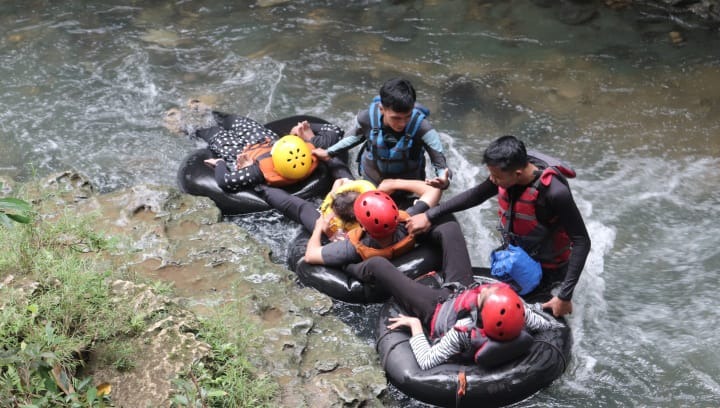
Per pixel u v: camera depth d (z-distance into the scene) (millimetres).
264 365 3877
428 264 4570
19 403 2979
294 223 5254
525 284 4234
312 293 4539
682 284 4777
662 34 7598
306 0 8375
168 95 6727
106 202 5117
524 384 3896
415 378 3908
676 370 4184
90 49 7445
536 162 4043
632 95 6637
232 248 4789
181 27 7848
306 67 7121
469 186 5598
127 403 3283
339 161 5484
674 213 5355
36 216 4387
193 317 3848
